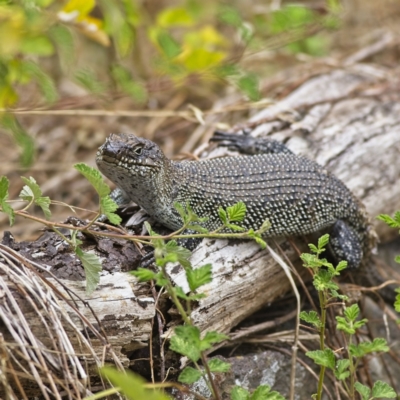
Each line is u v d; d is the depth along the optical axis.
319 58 15.97
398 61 17.06
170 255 6.34
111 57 16.39
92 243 8.17
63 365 6.68
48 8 12.57
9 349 6.50
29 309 6.72
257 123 12.26
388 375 10.40
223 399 8.41
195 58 13.32
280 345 9.58
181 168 9.33
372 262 11.30
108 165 8.48
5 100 11.17
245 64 16.97
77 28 11.94
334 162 11.77
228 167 9.73
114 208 6.96
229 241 9.30
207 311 8.38
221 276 8.79
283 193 9.62
